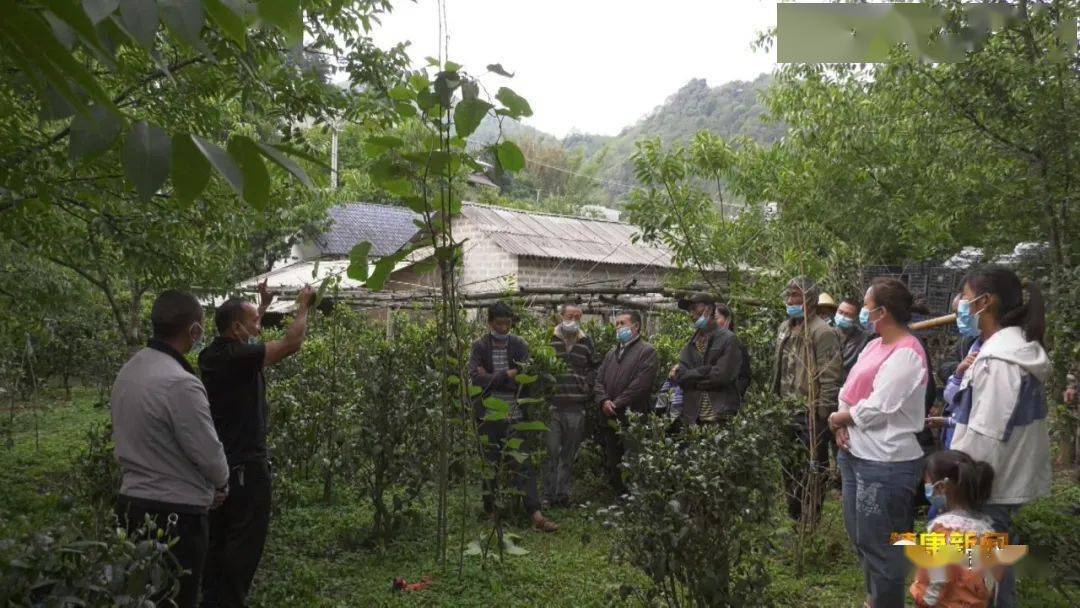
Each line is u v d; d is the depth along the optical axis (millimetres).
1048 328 5914
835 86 9367
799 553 5152
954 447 3551
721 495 3656
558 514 6734
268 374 8078
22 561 1952
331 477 6957
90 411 12141
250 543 4082
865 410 3678
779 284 8250
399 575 5191
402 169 4086
